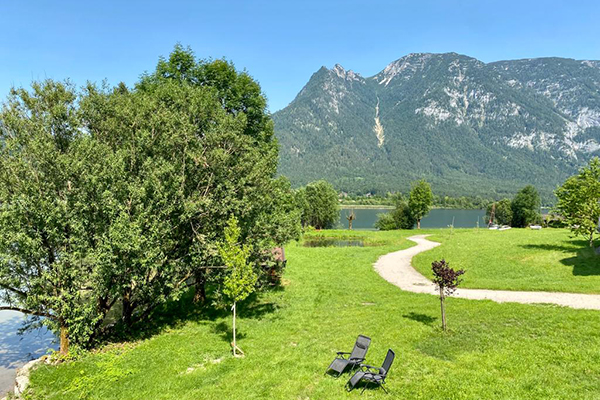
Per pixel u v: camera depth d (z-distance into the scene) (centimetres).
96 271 1452
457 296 2256
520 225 9788
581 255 2936
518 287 2327
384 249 4919
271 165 2323
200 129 2023
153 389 1224
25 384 1353
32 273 1465
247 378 1249
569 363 1129
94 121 1852
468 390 1018
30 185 1434
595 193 3047
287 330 1798
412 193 8731
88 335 1575
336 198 9169
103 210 1547
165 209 1694
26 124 1598
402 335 1530
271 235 2086
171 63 2461
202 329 1883
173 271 1789
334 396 1066
